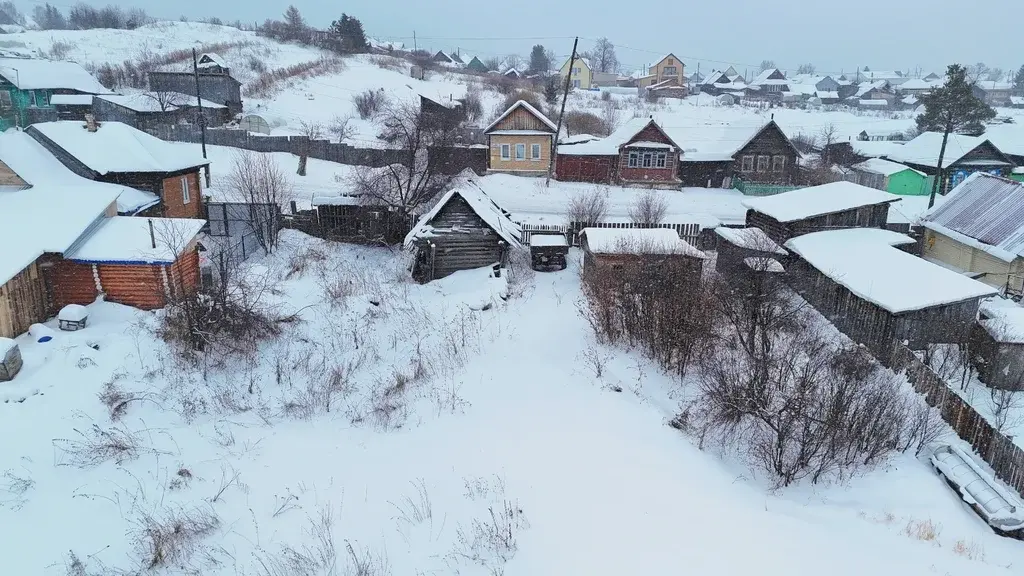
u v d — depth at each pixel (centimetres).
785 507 1181
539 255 2480
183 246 1866
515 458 1233
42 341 1603
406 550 962
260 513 1077
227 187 3306
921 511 1270
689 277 1916
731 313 1791
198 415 1404
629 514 1036
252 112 4981
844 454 1416
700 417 1474
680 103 8131
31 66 4647
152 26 8275
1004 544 1194
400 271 2527
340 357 1762
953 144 4594
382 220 2784
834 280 2047
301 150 3894
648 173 4281
